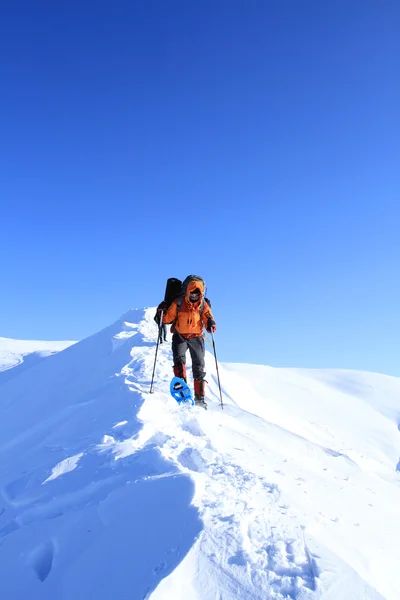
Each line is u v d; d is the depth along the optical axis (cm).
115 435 587
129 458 497
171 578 292
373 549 390
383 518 488
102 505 410
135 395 721
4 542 414
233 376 1476
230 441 607
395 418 1642
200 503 367
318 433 1263
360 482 654
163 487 397
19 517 452
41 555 389
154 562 315
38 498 475
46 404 1039
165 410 689
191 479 392
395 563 383
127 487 420
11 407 1172
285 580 297
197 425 630
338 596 288
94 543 364
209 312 812
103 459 510
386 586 339
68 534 394
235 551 319
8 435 954
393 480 831
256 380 1725
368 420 1577
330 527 402
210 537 327
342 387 1938
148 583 294
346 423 1495
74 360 1317
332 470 662
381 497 582
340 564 314
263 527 352
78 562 352
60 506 452
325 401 1656
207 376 1222
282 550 326
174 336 809
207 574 302
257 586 293
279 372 1945
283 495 427
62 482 488
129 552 336
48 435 748
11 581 370
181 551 317
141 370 958
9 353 2086
